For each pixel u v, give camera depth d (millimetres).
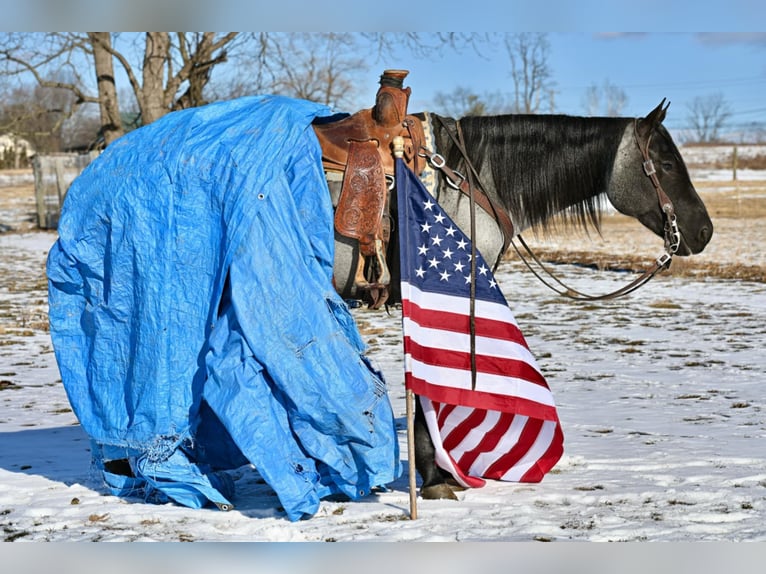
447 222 5574
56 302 5648
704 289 18281
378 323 14672
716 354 11406
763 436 7234
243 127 5457
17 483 6129
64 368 5594
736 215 38500
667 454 6641
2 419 8266
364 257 5562
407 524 5141
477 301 5621
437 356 5535
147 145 5543
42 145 56125
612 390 9305
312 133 5535
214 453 5684
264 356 5160
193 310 5332
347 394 5254
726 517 5195
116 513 5395
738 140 93312
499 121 5977
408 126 5637
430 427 5664
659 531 4961
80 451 7062
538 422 5941
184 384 5320
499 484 5980
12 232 37312
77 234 5539
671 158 6008
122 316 5453
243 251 5199
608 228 37125
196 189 5363
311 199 5406
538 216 6086
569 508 5445
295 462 5230
